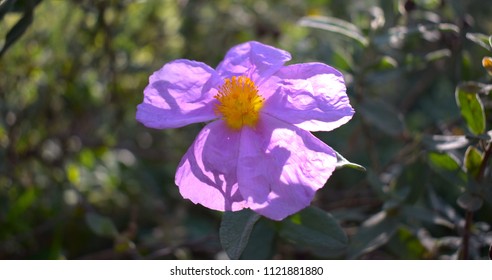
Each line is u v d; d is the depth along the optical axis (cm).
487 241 32
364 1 42
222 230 27
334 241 28
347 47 39
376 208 37
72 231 38
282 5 47
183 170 26
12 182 38
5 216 36
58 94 39
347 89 34
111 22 37
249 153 27
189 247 36
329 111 26
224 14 44
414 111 48
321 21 33
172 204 42
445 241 32
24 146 39
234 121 27
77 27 38
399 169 34
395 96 48
